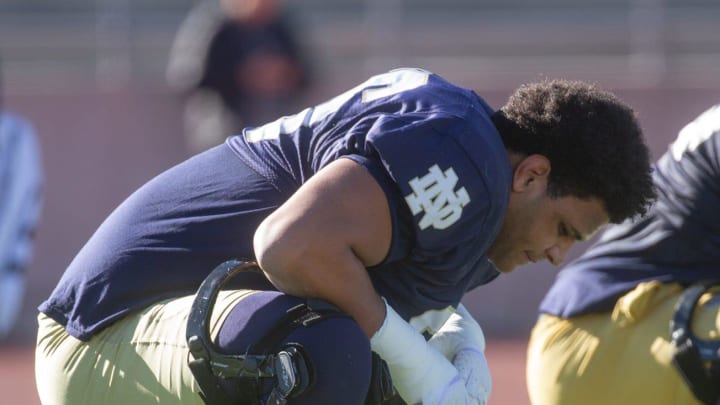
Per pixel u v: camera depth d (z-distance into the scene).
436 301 10.95
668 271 13.43
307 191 10.05
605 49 36.88
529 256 11.09
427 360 10.39
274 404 9.78
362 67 36.75
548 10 38.94
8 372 28.12
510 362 29.08
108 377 10.55
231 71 33.12
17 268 18.95
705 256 13.28
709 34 36.47
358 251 10.09
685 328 12.75
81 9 38.31
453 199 10.08
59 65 36.72
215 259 10.74
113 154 36.06
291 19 33.72
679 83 36.00
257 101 33.19
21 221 19.05
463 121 10.30
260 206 10.80
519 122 10.70
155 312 10.55
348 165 10.11
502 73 36.84
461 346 11.53
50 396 10.97
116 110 36.16
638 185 10.70
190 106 34.09
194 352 9.95
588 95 10.70
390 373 10.38
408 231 10.18
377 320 10.18
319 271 9.95
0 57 36.25
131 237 10.94
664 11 36.88
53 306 11.12
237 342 10.02
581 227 10.80
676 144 13.68
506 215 10.77
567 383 13.54
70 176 35.94
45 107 36.12
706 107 35.84
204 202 10.96
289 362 9.77
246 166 11.07
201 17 34.81
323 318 9.97
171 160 36.00
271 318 10.07
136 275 10.73
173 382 10.22
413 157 10.05
